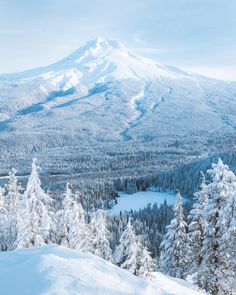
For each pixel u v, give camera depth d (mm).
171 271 36812
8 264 11430
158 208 139125
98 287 9711
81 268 10836
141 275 30844
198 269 25625
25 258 11859
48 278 9859
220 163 24672
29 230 29750
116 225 103438
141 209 143625
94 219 43719
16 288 9453
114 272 11172
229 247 24109
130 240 33875
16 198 36906
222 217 23734
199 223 27969
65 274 10211
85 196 166875
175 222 36938
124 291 9852
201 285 25312
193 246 27734
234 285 24094
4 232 35906
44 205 31109
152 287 10695
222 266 24984
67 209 35312
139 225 104562
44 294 9023
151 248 88562
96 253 40188
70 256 12125
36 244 29406
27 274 10227
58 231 34875
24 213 30094
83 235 35781
